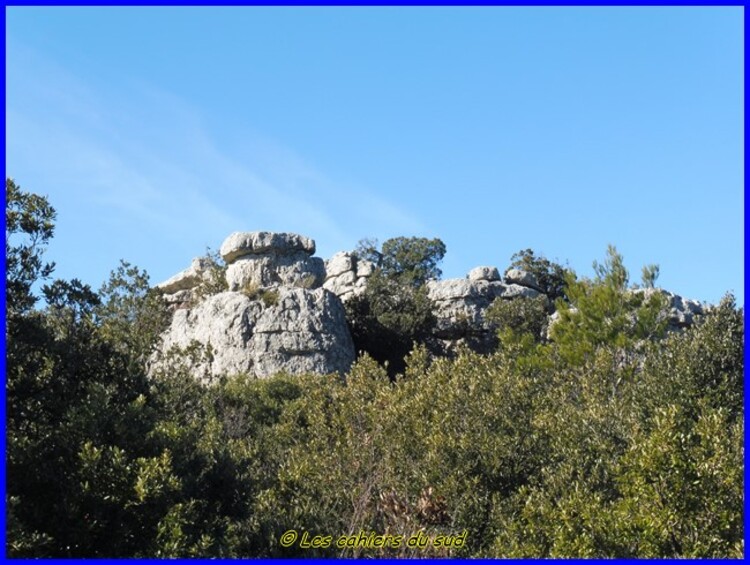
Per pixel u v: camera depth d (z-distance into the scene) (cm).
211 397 2989
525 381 2081
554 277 7431
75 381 1556
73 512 1264
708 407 1970
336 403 2502
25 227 1605
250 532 1484
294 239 5784
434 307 5856
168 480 1307
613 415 1853
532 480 1747
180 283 6234
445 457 1798
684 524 1266
